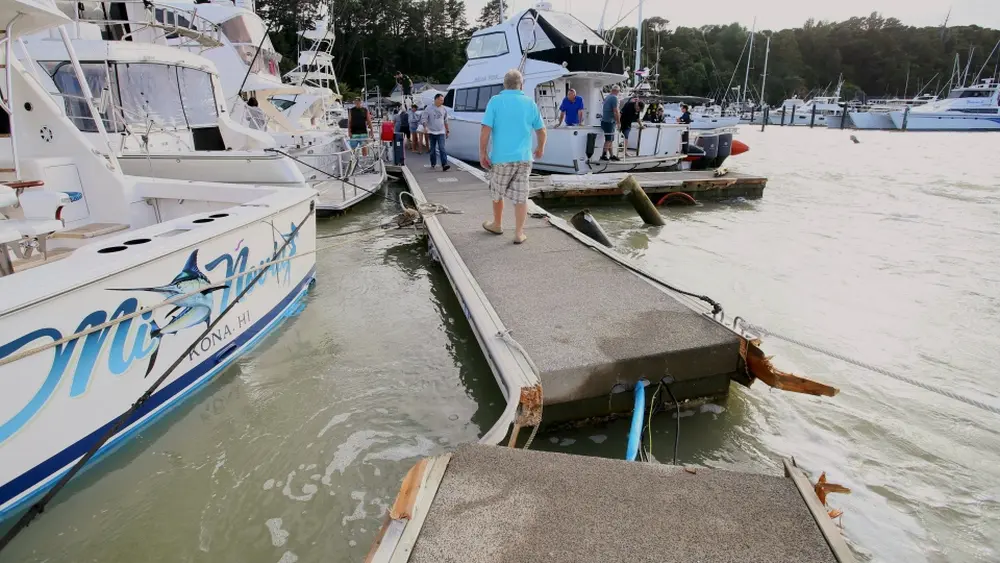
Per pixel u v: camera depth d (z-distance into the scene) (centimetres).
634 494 216
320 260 709
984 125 4284
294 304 521
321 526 272
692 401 366
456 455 240
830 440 343
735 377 371
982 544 265
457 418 362
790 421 361
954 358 454
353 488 297
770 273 677
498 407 377
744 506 210
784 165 1894
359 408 370
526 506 209
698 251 784
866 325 519
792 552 188
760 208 1119
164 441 328
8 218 355
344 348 454
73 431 277
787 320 529
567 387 330
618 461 237
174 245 325
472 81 1465
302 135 1239
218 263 371
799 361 445
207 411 359
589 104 1359
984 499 294
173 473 304
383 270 670
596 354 344
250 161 726
